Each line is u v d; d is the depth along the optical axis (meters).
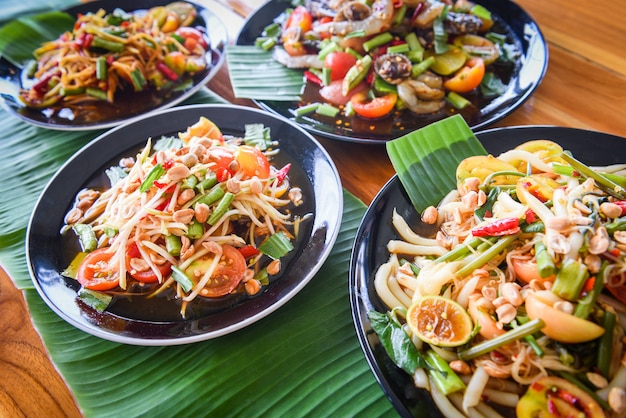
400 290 0.34
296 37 0.55
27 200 0.46
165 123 0.48
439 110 0.48
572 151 0.39
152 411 0.32
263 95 0.51
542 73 0.47
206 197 0.38
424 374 0.30
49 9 0.61
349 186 0.44
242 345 0.35
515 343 0.30
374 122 0.47
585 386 0.28
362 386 0.32
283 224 0.40
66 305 0.36
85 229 0.40
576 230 0.29
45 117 0.51
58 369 0.34
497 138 0.41
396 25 0.53
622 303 0.30
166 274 0.38
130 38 0.55
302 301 0.37
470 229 0.35
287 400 0.32
